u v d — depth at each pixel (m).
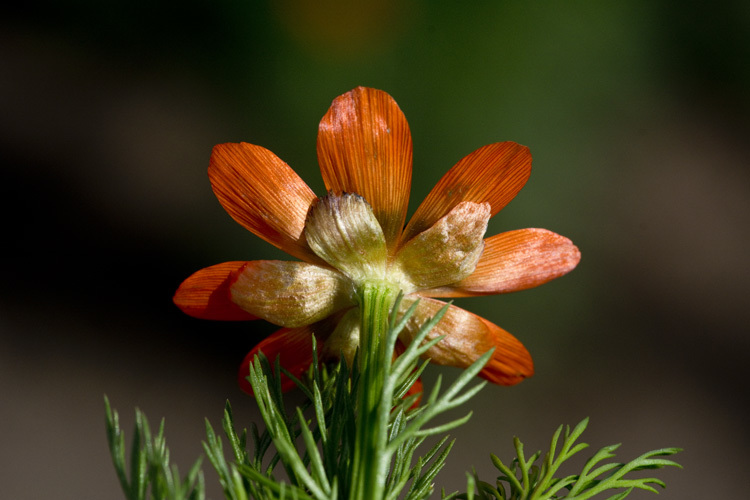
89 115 0.70
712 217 0.67
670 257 0.65
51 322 0.56
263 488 0.16
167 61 0.73
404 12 0.70
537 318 0.59
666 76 0.73
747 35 0.75
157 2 0.73
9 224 0.61
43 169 0.65
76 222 0.62
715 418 0.55
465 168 0.18
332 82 0.69
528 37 0.70
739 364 0.59
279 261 0.18
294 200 0.18
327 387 0.17
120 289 0.59
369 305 0.17
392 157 0.18
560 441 0.52
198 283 0.18
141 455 0.16
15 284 0.58
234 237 0.62
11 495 0.45
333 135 0.18
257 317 0.18
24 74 0.71
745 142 0.72
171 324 0.57
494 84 0.69
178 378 0.54
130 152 0.67
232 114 0.69
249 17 0.71
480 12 0.70
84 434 0.50
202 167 0.66
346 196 0.18
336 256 0.18
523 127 0.68
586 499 0.17
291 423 0.17
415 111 0.68
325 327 0.18
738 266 0.65
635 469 0.17
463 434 0.51
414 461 0.41
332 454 0.17
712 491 0.50
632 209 0.67
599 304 0.61
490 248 0.18
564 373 0.57
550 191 0.66
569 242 0.18
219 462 0.16
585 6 0.71
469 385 0.52
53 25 0.76
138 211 0.63
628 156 0.69
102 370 0.54
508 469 0.17
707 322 0.60
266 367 0.17
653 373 0.57
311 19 0.70
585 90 0.70
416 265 0.18
